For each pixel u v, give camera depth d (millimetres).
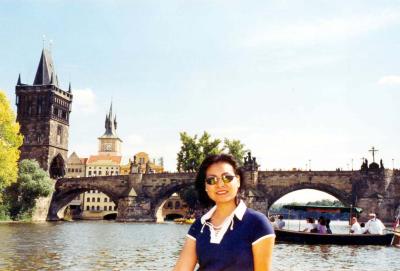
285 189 115812
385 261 32531
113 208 193750
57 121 146375
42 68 148875
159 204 129750
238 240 4930
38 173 117688
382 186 108312
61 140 148625
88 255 34438
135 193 129500
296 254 36594
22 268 26656
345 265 30281
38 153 142125
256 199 114500
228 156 5406
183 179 128125
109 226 93438
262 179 117438
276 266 29469
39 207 129875
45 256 33156
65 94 151250
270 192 116625
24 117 144500
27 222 108312
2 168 92625
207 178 5230
